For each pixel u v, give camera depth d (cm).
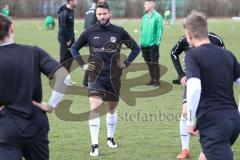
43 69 1291
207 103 1319
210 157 1305
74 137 2248
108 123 2078
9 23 1295
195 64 1317
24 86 1270
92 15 3294
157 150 2050
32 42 7300
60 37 3297
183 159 1928
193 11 1431
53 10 16012
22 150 1285
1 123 1263
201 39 1370
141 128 2431
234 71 1384
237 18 15138
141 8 16138
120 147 2095
